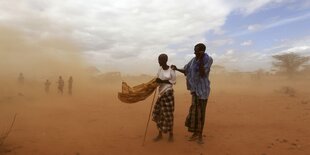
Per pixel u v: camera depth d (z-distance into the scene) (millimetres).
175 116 12094
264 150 7551
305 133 8945
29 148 7863
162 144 8078
